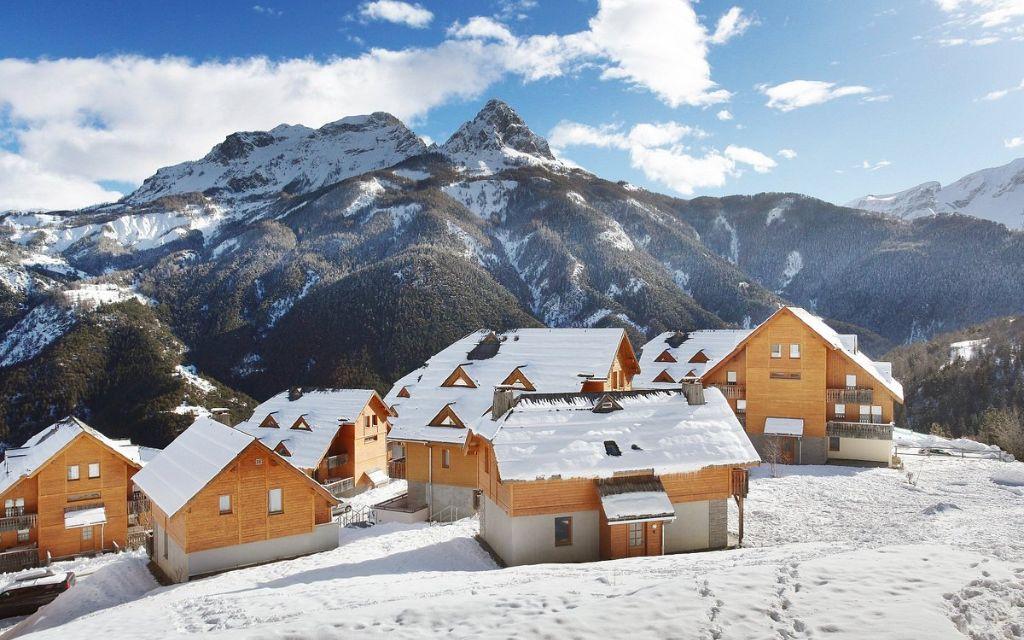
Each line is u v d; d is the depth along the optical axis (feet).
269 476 101.76
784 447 152.35
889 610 41.75
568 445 89.10
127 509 142.51
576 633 42.24
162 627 60.29
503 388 100.32
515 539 85.05
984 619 41.24
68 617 89.20
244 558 99.25
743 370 159.53
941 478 135.23
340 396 179.93
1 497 130.52
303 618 50.19
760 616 42.57
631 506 83.35
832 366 152.56
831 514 105.19
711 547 91.04
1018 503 110.73
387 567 86.63
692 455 90.38
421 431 134.10
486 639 42.57
